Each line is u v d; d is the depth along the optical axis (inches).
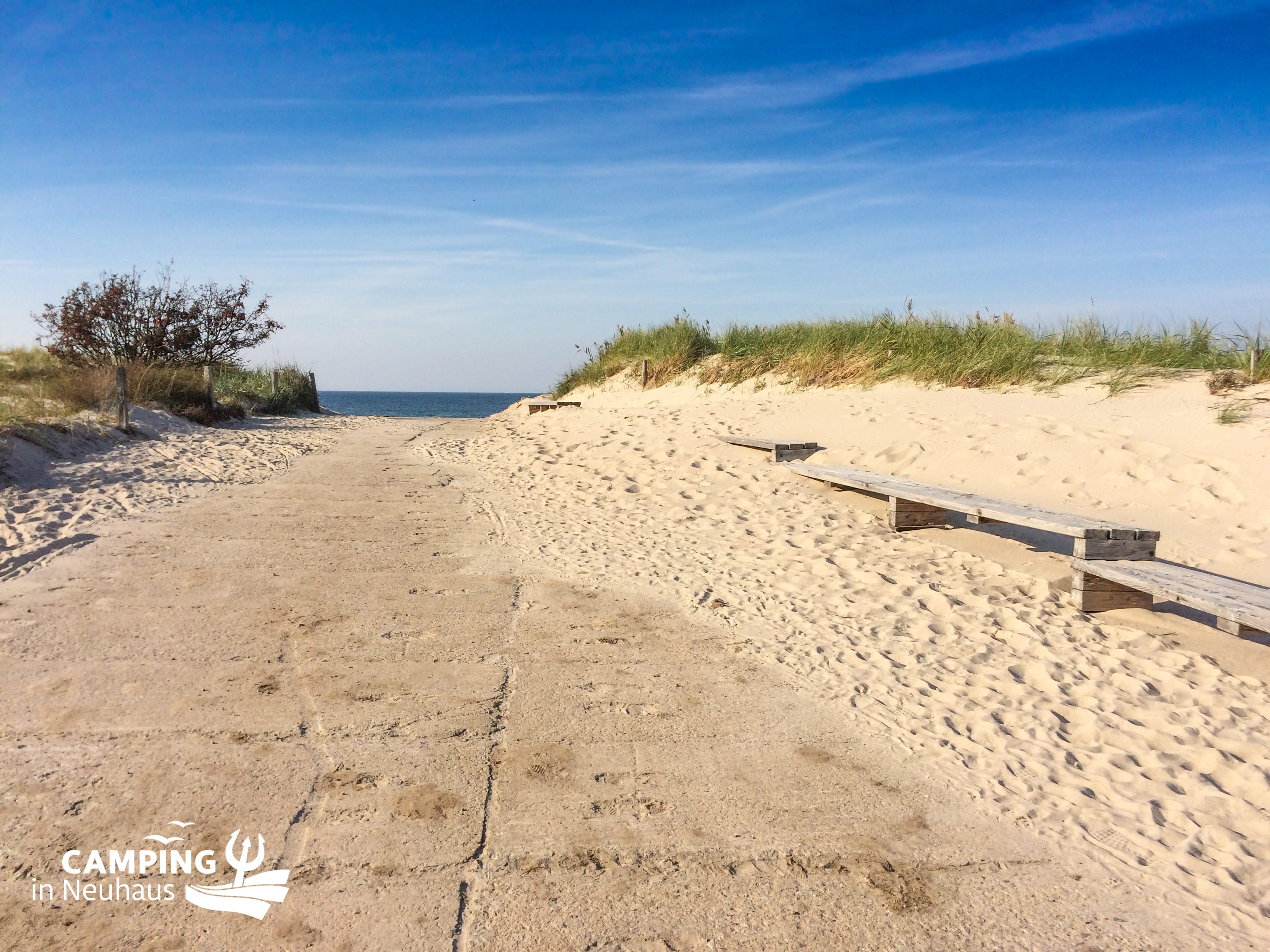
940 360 470.9
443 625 203.5
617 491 363.3
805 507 320.8
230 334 781.9
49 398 505.0
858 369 508.1
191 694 160.9
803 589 237.9
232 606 211.2
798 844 120.8
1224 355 407.8
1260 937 102.9
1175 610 216.5
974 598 224.8
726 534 295.1
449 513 327.9
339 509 328.5
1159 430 327.3
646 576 248.7
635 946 99.6
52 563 240.8
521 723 154.6
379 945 98.7
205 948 97.3
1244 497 267.3
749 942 100.8
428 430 671.8
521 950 98.3
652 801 130.9
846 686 174.7
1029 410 382.6
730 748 148.1
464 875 111.6
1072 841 123.0
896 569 251.8
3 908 102.1
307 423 716.0
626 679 176.1
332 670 174.9
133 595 216.5
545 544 283.0
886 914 106.6
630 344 779.4
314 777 133.6
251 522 299.7
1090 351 441.7
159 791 128.1
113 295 688.4
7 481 328.2
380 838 118.9
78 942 97.3
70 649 179.8
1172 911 108.0
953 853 119.6
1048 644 195.9
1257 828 125.2
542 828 122.7
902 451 361.4
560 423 574.9
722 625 209.3
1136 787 137.0
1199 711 161.8
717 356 650.8
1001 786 137.5
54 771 132.3
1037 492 302.2
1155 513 272.2
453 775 135.9
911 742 151.8
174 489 350.0
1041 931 104.0
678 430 466.0
